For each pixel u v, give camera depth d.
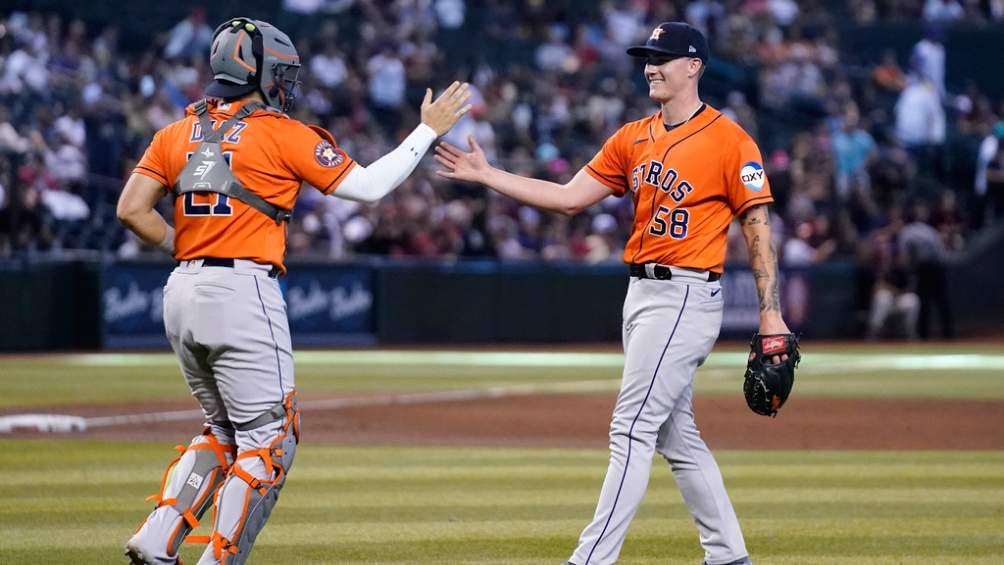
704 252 20.38
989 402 52.22
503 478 32.12
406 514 27.19
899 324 92.31
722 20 111.62
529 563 22.67
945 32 117.19
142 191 19.39
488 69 102.31
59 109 81.81
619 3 109.44
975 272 97.62
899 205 97.62
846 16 119.62
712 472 21.05
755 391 20.69
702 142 20.38
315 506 28.05
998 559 23.19
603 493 20.34
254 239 18.88
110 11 95.75
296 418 19.28
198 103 19.66
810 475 32.97
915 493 30.20
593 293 87.50
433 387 57.09
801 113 108.88
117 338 75.75
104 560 22.52
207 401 19.92
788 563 22.88
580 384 59.06
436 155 22.06
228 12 98.88
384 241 85.00
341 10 101.56
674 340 20.28
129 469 33.00
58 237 77.88
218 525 18.45
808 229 94.00
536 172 89.69
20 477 31.62
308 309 81.06
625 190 21.84
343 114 91.19
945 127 113.12
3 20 89.62
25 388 54.44
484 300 85.44
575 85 102.50
